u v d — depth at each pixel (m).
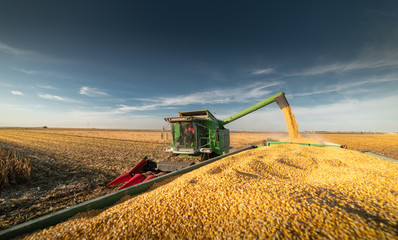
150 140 25.89
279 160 4.35
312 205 2.04
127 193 2.77
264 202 2.23
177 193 2.68
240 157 4.86
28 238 1.77
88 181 6.43
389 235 1.48
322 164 4.14
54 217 2.03
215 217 2.12
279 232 1.70
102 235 1.86
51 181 6.39
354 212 1.86
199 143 7.17
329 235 1.59
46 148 15.02
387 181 2.58
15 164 6.41
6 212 4.10
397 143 23.00
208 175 3.30
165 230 1.95
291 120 8.18
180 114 8.43
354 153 4.69
